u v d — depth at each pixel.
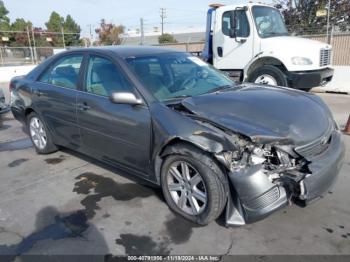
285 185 2.67
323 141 2.97
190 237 2.88
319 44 8.22
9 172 4.46
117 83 3.57
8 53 22.23
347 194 3.51
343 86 10.02
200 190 2.97
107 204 3.49
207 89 3.73
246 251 2.68
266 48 8.12
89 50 4.04
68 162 4.71
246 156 2.64
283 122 2.85
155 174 3.29
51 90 4.40
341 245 2.71
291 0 19.70
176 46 17.67
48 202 3.58
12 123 7.41
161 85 3.48
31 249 2.80
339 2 18.42
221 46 8.95
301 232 2.89
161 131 3.03
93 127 3.82
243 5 8.29
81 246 2.82
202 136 2.76
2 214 3.37
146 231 3.00
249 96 3.33
